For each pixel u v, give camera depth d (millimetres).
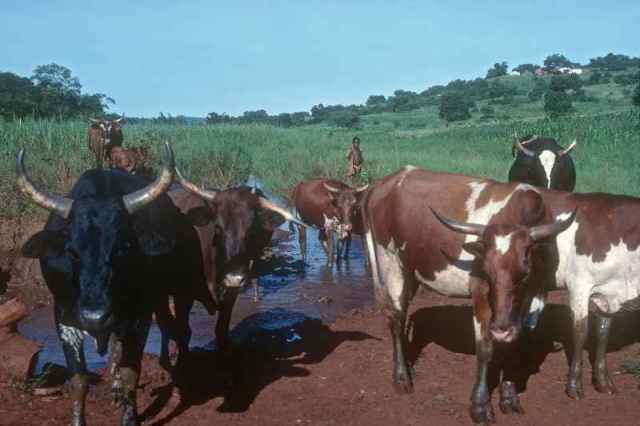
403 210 6809
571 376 6531
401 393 6641
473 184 6586
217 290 7020
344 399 6496
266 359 7730
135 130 24047
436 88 184000
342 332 8773
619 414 6094
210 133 27719
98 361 7762
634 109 58719
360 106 157375
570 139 40156
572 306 6676
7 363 6762
